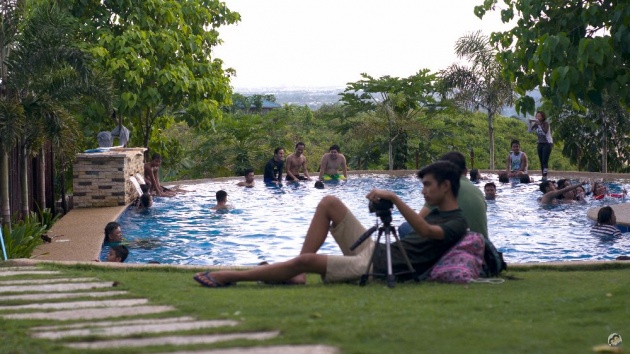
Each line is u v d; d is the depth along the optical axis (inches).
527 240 463.8
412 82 1171.3
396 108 1178.0
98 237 459.8
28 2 715.4
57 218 546.6
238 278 223.5
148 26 818.2
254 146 1145.4
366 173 1008.2
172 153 1018.1
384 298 192.2
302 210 620.1
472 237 228.8
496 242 457.7
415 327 151.6
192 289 217.5
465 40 1088.2
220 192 628.4
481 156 1467.8
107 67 762.2
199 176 1122.7
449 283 222.4
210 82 855.1
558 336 143.8
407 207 220.5
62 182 625.0
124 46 780.0
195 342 145.3
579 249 433.1
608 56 279.1
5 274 255.0
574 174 933.2
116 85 770.8
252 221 558.9
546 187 663.8
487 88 1083.9
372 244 228.5
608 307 178.2
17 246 376.2
